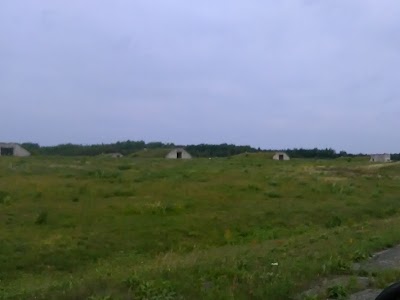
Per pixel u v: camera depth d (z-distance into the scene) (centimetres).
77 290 645
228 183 2664
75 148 8306
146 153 7781
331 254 919
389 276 769
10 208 1900
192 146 8475
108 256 1409
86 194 2238
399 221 1544
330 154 8062
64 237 1522
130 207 1961
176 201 2112
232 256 963
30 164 3803
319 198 2353
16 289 934
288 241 1277
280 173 3356
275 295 646
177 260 999
